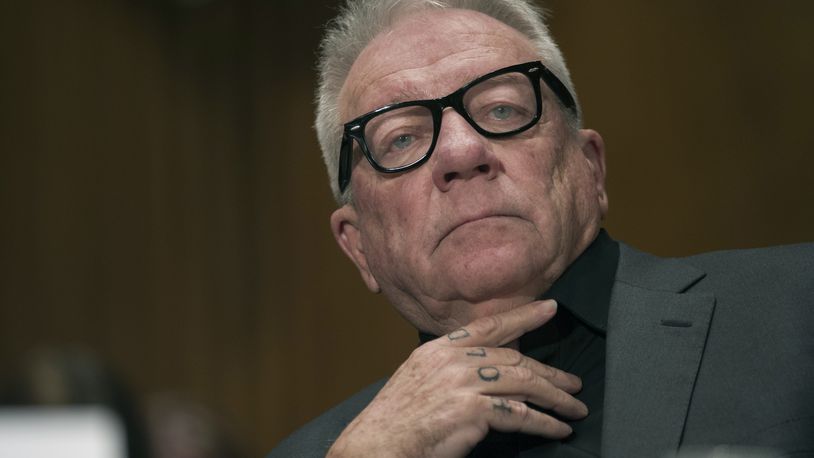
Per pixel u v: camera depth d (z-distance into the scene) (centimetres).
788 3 435
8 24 571
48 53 575
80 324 562
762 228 436
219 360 566
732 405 121
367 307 546
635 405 125
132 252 573
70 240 566
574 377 135
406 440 128
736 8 446
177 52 589
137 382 559
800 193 429
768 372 123
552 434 129
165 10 590
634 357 130
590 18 476
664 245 454
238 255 573
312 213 562
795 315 129
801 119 431
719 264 143
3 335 557
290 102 569
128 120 581
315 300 558
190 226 579
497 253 135
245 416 559
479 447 139
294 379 555
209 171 581
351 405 172
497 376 130
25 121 568
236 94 580
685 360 128
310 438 167
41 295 562
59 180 569
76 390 79
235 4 581
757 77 440
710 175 447
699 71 452
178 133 584
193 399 557
